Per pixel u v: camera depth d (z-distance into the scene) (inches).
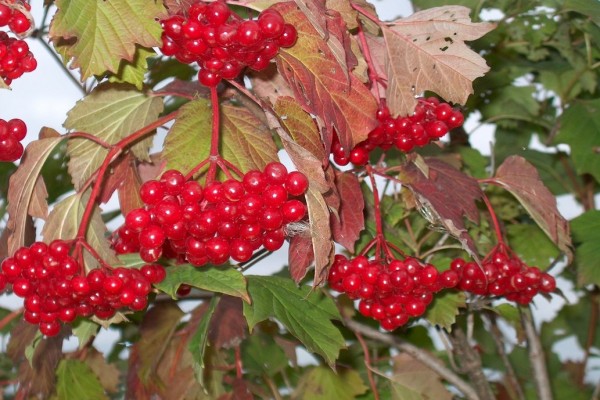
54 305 18.6
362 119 18.7
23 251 18.3
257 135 19.6
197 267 19.5
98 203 20.6
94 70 17.7
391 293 21.1
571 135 29.8
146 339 25.5
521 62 30.7
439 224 22.5
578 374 34.6
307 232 19.1
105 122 21.2
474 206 22.4
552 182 34.1
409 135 21.0
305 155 17.7
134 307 18.6
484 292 23.5
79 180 21.1
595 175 29.5
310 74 18.4
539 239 29.0
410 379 26.4
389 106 20.8
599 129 29.7
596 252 27.8
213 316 24.4
